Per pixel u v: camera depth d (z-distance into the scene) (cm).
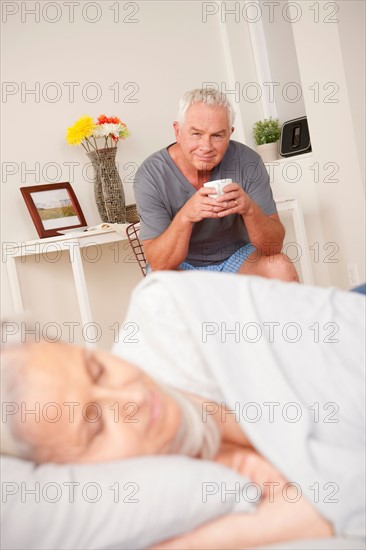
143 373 101
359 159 390
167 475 94
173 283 117
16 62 413
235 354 112
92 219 426
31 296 411
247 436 107
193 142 294
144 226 308
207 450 105
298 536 100
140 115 441
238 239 314
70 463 96
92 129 399
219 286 121
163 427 99
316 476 102
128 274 436
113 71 435
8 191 408
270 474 107
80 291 368
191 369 117
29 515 88
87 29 429
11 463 94
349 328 123
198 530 97
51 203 404
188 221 287
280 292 124
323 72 396
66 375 96
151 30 445
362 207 394
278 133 451
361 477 104
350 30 386
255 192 312
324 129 403
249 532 98
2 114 409
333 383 115
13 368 95
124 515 91
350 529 102
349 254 409
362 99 391
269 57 468
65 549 89
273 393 109
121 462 95
